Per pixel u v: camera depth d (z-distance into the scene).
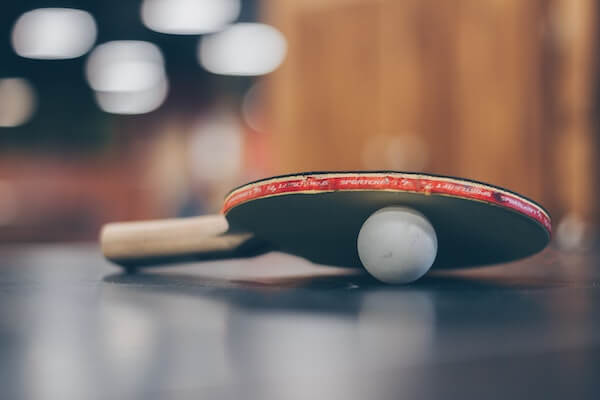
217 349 0.77
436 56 5.36
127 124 14.82
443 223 1.48
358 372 0.64
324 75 5.75
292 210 1.43
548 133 5.18
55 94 14.56
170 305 1.18
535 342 0.81
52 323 0.97
